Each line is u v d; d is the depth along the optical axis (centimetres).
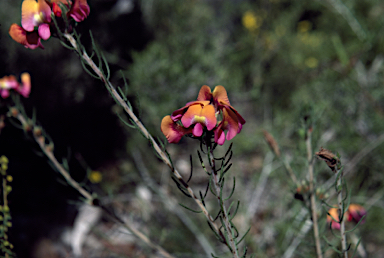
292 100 402
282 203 267
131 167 347
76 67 359
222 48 452
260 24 519
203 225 271
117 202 312
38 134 159
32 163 329
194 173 352
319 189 151
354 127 326
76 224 289
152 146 94
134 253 259
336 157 109
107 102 369
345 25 471
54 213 299
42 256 266
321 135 311
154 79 369
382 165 293
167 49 407
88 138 375
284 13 532
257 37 486
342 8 421
